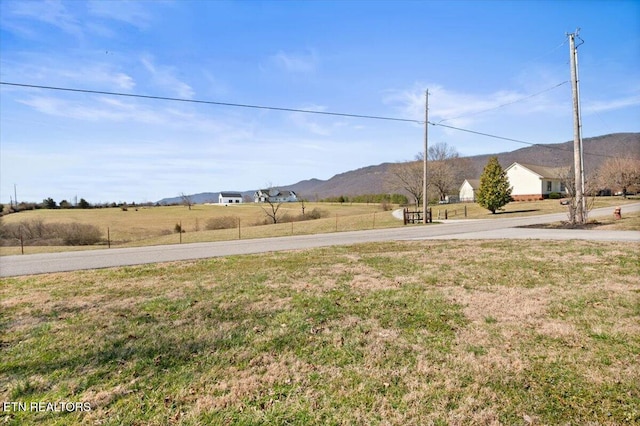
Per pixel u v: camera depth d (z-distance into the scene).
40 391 2.99
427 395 2.83
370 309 4.86
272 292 5.84
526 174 44.16
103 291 6.23
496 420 2.53
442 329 4.12
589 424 2.46
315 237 15.62
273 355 3.57
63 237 26.22
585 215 15.12
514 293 5.43
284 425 2.51
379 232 17.05
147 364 3.43
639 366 3.18
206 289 6.15
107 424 2.55
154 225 36.78
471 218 26.12
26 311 5.12
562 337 3.83
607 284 5.75
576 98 14.90
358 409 2.67
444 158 56.19
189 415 2.63
